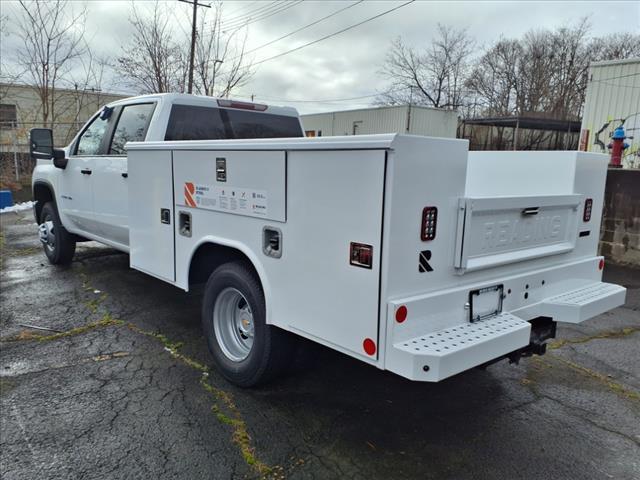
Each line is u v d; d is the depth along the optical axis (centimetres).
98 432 285
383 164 216
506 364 397
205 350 406
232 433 287
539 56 4828
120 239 504
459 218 246
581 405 333
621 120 1298
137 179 416
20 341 418
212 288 350
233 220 316
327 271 250
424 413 317
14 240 864
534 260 298
